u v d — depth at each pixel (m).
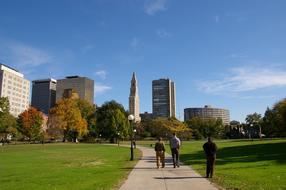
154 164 27.14
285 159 28.84
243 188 14.06
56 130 106.06
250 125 159.88
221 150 47.81
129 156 38.25
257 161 27.80
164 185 15.20
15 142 115.69
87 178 18.16
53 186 15.51
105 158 35.47
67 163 29.81
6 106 98.88
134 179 17.47
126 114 125.56
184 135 146.75
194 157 34.84
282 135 124.25
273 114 116.00
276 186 14.58
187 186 14.83
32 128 116.94
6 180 18.34
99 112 121.62
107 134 115.38
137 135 154.50
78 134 110.44
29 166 27.20
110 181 16.77
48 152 48.97
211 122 171.12
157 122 154.88
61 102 102.00
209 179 17.17
